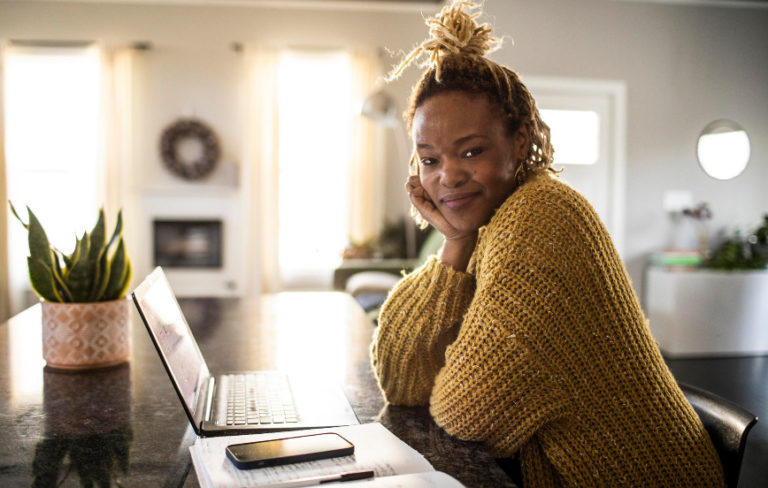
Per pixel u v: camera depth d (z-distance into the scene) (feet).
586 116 16.15
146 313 2.54
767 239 14.79
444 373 2.46
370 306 10.07
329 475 1.91
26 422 2.66
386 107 12.74
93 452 2.32
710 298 13.30
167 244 15.81
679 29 16.16
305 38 15.79
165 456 2.27
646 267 16.20
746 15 16.35
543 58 15.71
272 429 2.54
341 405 2.87
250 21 15.69
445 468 2.15
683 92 16.25
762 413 9.13
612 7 15.92
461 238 2.83
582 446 2.27
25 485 2.01
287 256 16.28
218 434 2.50
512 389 2.24
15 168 15.20
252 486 1.83
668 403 2.50
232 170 15.79
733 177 16.46
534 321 2.25
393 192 15.98
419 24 15.93
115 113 15.23
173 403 2.95
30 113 15.34
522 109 2.67
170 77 15.65
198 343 4.39
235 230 16.02
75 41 15.20
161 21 15.53
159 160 15.74
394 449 2.18
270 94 15.66
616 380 2.39
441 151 2.60
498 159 2.60
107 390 3.18
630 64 16.05
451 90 2.56
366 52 15.74
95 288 3.66
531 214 2.41
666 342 13.53
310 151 16.12
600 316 2.39
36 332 4.71
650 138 16.19
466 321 2.40
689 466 2.48
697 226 16.37
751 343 13.42
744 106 16.47
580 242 2.39
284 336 4.66
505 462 2.57
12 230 15.10
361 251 14.93
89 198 15.56
